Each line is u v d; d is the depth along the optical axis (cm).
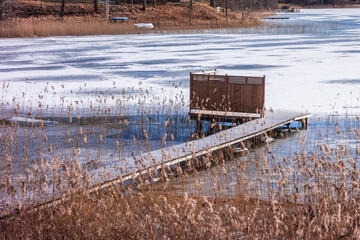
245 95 1723
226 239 647
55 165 874
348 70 2986
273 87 2467
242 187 991
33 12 8244
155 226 740
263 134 1515
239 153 1388
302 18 10381
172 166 1252
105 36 6419
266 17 10844
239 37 5853
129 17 8244
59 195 905
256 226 697
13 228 751
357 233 637
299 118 1683
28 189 927
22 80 2856
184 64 3462
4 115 1902
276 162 1266
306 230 673
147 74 3036
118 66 3459
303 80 2659
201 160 1294
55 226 754
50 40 5881
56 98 2284
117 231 718
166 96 2284
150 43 5256
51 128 1708
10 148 1435
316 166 923
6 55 4284
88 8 8531
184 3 9188
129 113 1953
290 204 838
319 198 785
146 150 1422
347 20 9356
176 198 949
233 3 10288
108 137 1589
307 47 4456
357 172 816
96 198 850
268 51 4200
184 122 1800
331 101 2094
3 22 6931
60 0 9256
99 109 1909
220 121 1766
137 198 907
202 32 6812
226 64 3400
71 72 3200
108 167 1145
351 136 1534
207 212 712
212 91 1773
